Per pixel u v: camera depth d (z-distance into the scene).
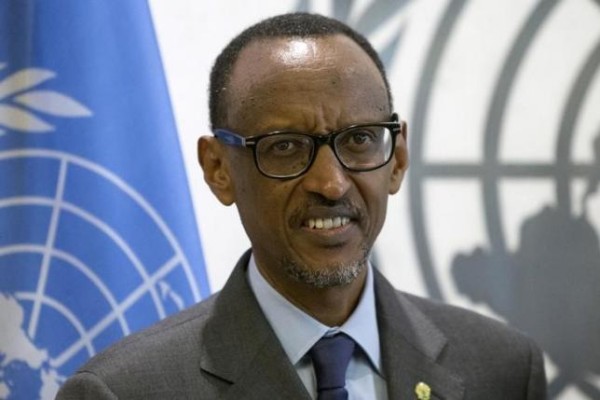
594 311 5.71
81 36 4.44
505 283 5.67
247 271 3.52
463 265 5.65
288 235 3.11
